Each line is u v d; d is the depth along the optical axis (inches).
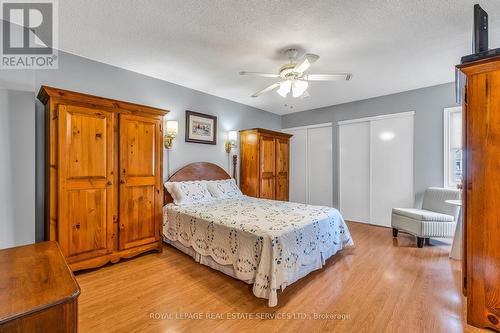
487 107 38.4
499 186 37.5
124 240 107.3
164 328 65.5
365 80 141.3
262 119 213.5
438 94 149.6
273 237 80.4
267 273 78.4
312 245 96.8
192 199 135.6
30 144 90.8
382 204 173.3
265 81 144.5
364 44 99.0
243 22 84.5
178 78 139.9
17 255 47.8
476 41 50.4
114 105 104.1
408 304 76.5
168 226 126.9
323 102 190.9
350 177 191.0
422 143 156.3
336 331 64.6
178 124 150.3
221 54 109.1
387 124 170.7
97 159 99.0
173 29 89.4
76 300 33.6
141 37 95.3
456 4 74.3
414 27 86.9
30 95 91.2
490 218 38.4
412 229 133.2
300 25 85.9
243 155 187.2
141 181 112.9
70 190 92.1
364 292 84.0
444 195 136.7
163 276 95.5
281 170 195.0
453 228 127.1
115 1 74.0
